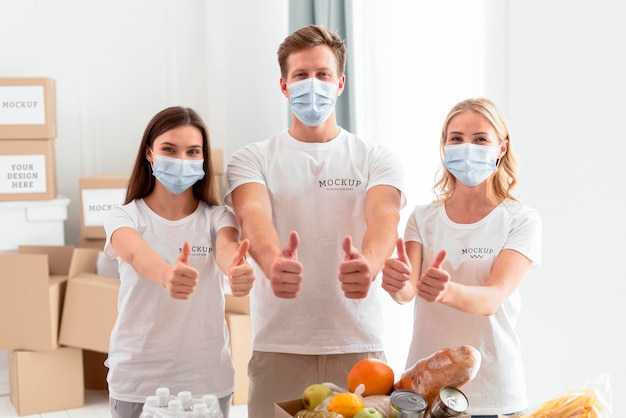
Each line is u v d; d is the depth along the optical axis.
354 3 3.72
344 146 2.00
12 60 4.24
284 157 1.98
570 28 2.46
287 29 4.32
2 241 3.90
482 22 2.81
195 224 1.94
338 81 1.95
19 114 3.87
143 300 1.89
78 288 3.65
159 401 1.52
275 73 4.55
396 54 3.38
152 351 1.88
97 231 4.03
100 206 4.03
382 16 3.42
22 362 3.60
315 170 1.97
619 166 2.35
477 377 1.83
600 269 2.43
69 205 4.41
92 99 4.42
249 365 2.03
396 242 1.75
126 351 1.89
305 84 1.88
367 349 1.97
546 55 2.54
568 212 2.51
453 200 1.94
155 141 1.89
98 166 4.46
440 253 1.55
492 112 1.88
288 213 1.96
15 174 3.89
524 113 2.63
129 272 1.91
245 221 1.83
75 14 4.35
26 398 3.62
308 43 1.90
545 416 1.47
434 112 3.21
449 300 1.65
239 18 4.51
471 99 1.92
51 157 3.95
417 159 3.30
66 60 4.36
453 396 1.42
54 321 3.63
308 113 1.90
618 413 2.41
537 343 2.65
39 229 3.96
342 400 1.43
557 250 2.56
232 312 3.78
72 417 3.61
